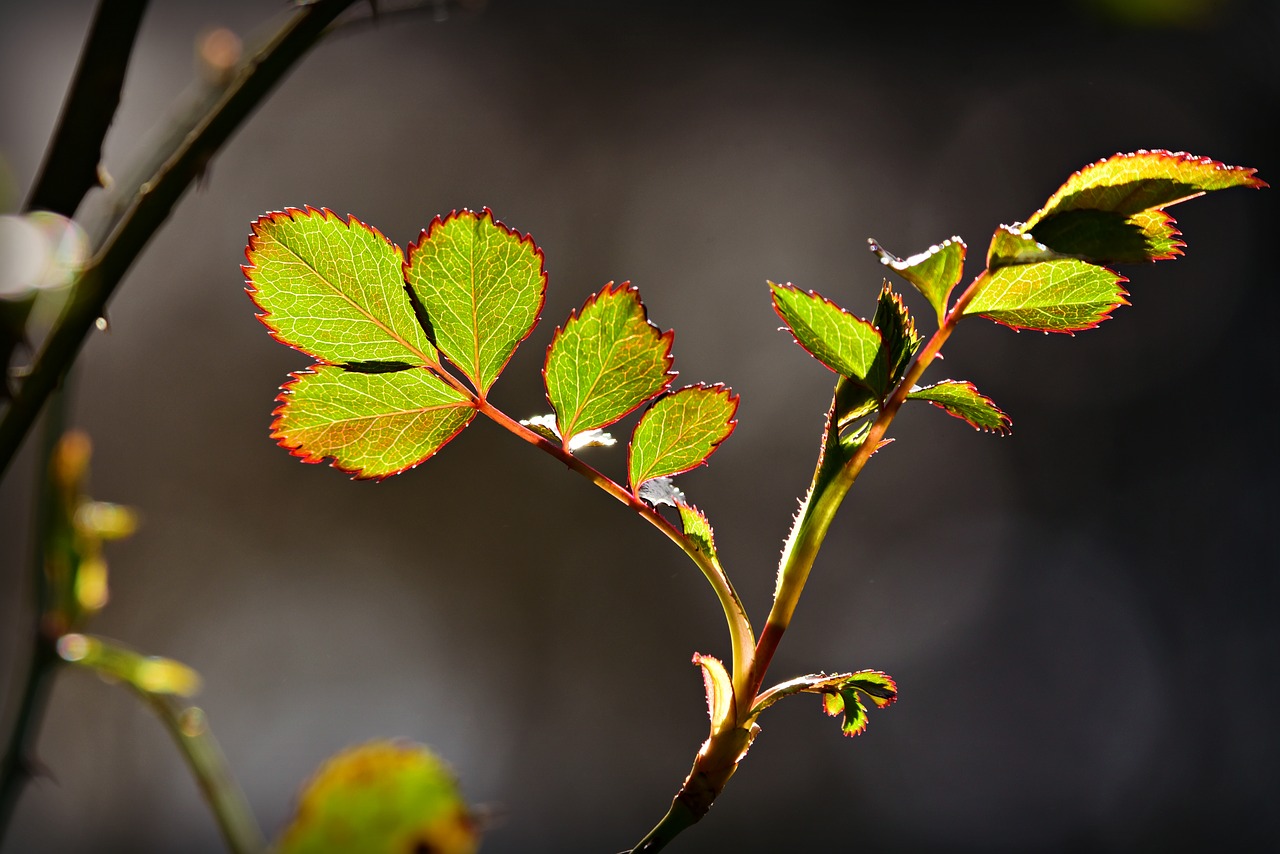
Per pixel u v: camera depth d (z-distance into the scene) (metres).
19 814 1.43
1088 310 0.45
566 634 1.76
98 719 1.50
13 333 0.44
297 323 0.45
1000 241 0.44
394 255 0.45
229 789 0.49
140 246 0.45
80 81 0.45
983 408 0.45
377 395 0.45
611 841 1.67
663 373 0.45
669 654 1.76
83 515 0.52
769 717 1.74
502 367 0.45
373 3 0.46
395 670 1.72
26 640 0.51
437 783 0.37
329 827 0.36
